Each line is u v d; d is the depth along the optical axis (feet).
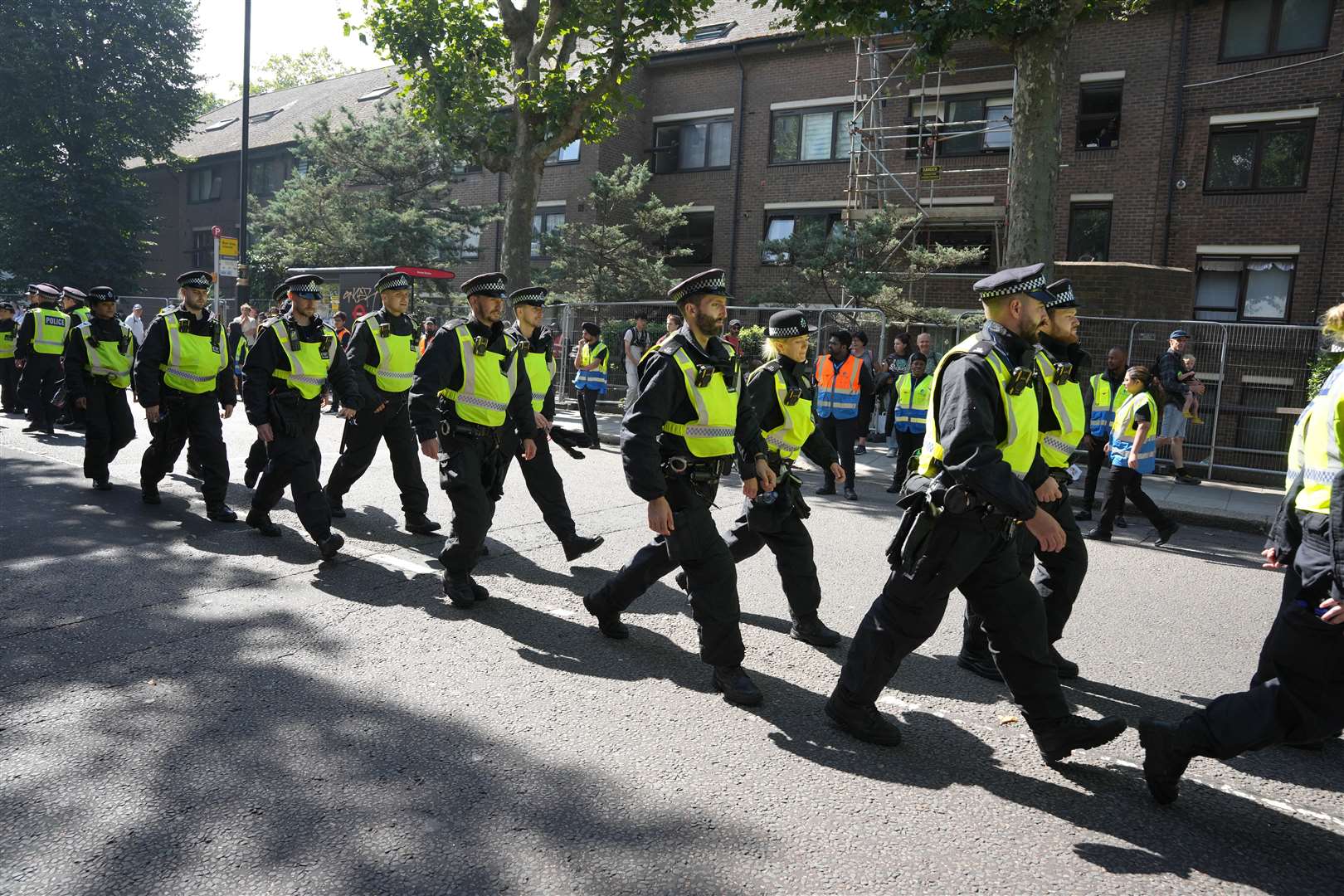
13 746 11.43
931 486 11.59
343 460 24.26
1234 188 61.77
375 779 10.88
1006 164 68.85
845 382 32.89
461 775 11.07
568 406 62.64
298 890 8.72
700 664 15.25
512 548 22.40
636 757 11.73
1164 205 63.77
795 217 79.82
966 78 70.13
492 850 9.51
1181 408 41.50
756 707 13.55
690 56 82.64
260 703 12.93
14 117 103.65
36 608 16.63
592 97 55.72
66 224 106.11
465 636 15.99
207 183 127.44
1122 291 51.90
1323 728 10.14
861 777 11.51
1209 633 18.35
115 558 20.12
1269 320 61.26
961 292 65.57
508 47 57.93
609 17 54.34
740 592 19.79
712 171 83.46
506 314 56.80
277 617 16.58
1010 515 10.66
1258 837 10.47
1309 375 41.52
